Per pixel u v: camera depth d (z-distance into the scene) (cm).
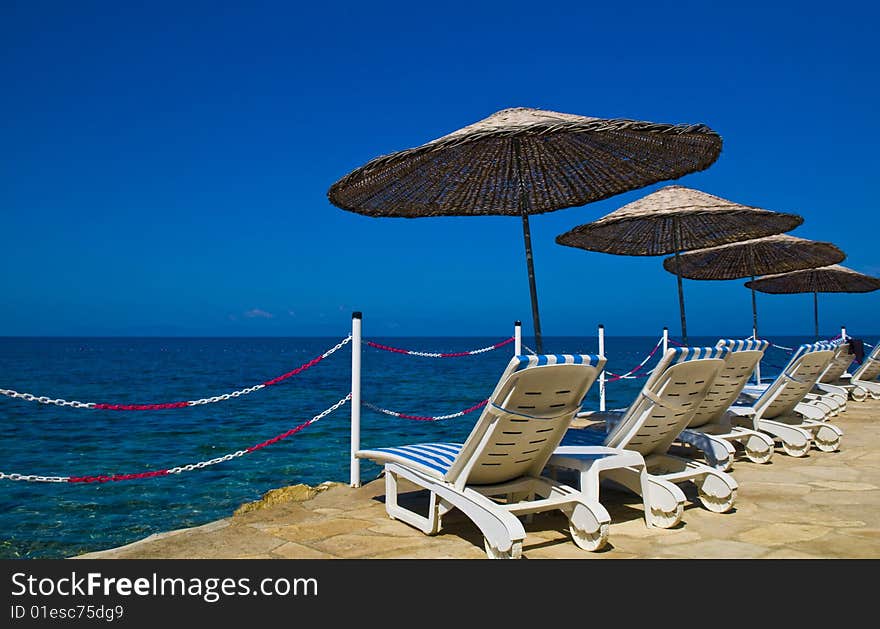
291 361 5006
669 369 463
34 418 1530
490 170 537
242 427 1372
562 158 519
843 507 501
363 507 504
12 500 741
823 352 719
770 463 679
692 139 464
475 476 415
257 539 427
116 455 1056
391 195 541
